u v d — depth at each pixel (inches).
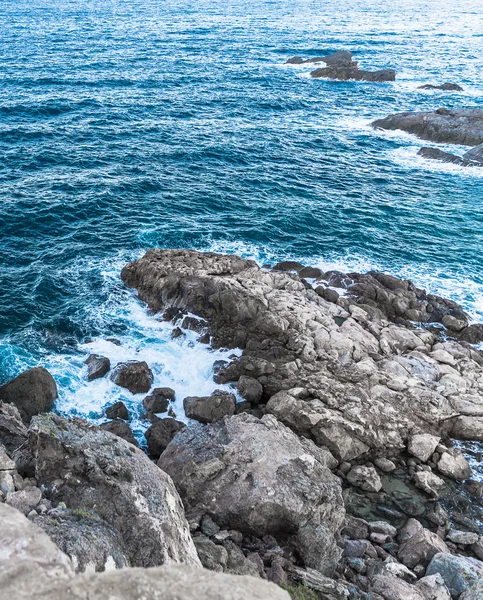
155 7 7288.4
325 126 2554.1
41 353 1018.7
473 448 900.6
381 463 848.3
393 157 2199.8
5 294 1172.5
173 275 1170.6
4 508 276.2
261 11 7293.3
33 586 218.7
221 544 626.5
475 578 617.9
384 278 1307.8
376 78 3476.9
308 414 871.7
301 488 666.2
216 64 3718.0
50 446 519.5
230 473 687.1
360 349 1038.4
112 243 1418.6
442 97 3125.0
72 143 2080.5
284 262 1344.7
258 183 1852.9
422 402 927.7
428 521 756.0
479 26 6323.8
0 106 2440.9
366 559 661.9
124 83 3019.2
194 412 904.9
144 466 544.4
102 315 1141.1
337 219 1633.9
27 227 1451.8
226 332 1072.2
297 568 607.2
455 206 1768.0
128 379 959.6
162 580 229.5
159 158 2000.5
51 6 6879.9
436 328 1182.3
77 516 449.7
